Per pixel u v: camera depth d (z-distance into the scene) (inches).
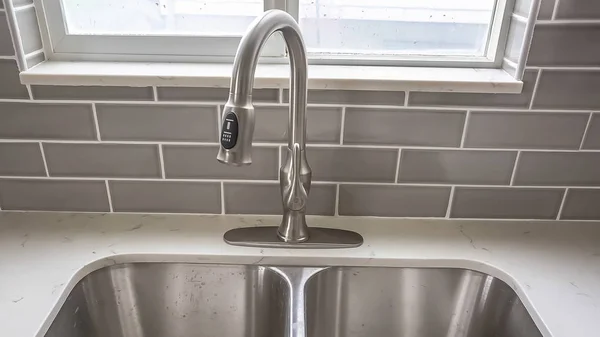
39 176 36.1
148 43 35.8
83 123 34.4
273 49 36.2
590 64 32.7
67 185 36.5
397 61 36.4
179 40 35.7
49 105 33.7
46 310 27.7
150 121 34.3
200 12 35.8
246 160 24.1
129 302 33.8
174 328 34.8
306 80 29.0
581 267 33.0
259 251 33.3
